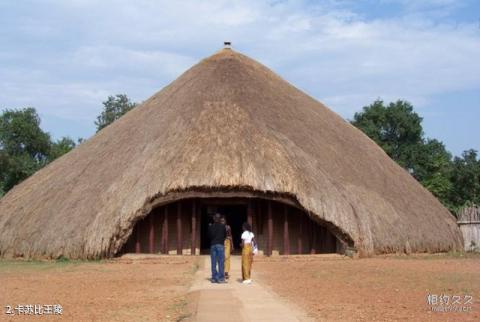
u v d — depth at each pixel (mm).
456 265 23438
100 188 27312
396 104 66062
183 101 31781
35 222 27609
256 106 31359
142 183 26188
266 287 16578
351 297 14648
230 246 18828
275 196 26469
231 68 34969
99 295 15164
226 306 13055
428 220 30938
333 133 33656
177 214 27938
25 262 25391
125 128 32625
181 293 15430
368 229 26969
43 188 30344
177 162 26844
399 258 26891
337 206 26672
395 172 34562
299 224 28625
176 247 28031
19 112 66188
